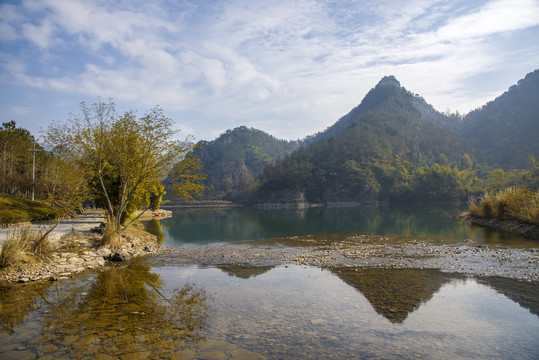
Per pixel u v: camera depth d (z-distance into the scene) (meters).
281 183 171.75
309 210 105.75
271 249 22.08
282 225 44.88
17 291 11.81
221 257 19.22
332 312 9.34
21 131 61.47
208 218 64.69
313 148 195.50
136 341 7.45
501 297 10.47
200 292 11.68
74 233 23.27
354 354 6.75
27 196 49.12
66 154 21.98
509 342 7.25
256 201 171.00
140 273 15.06
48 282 13.20
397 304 9.97
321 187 163.50
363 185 152.12
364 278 13.38
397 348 7.01
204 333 7.91
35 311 9.61
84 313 9.42
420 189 139.25
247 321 8.70
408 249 20.47
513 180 104.00
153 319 8.91
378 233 30.53
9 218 28.34
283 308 9.75
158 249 22.66
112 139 21.20
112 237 20.28
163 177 23.72
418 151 188.75
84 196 20.31
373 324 8.39
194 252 21.22
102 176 22.98
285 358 6.59
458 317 8.80
